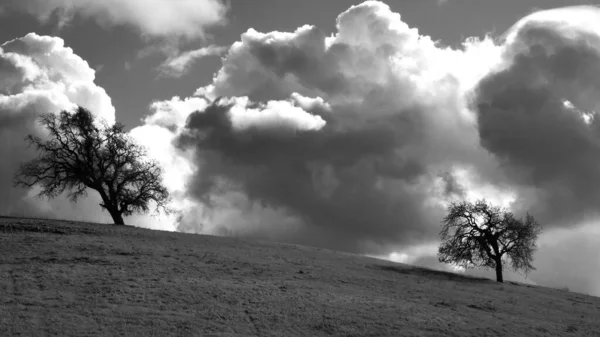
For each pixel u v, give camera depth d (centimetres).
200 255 5206
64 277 3944
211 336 3014
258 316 3391
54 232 5916
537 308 4666
